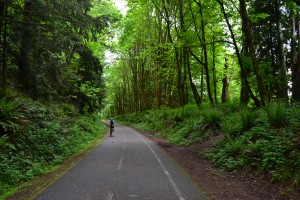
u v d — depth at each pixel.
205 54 21.64
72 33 17.97
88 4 19.89
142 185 7.93
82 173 9.56
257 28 20.86
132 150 15.70
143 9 31.89
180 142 17.92
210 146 13.75
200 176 9.23
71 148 15.16
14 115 11.68
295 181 6.98
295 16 20.66
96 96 34.81
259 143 9.58
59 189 7.55
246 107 16.75
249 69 19.61
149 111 41.78
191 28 25.94
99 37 32.56
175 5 25.53
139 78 51.62
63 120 18.92
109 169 10.23
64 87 21.33
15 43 15.78
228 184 8.19
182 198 6.74
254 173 8.60
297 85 14.98
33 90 16.81
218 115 16.22
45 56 17.75
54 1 16.05
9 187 8.02
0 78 14.45
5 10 15.20
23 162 10.05
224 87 33.06
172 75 33.41
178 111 26.52
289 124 10.17
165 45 23.75
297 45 19.92
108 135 27.22
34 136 12.20
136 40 38.91
